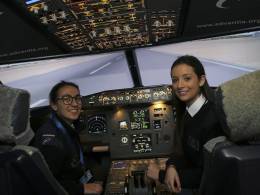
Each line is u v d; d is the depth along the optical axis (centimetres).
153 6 224
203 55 320
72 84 230
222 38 292
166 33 293
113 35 288
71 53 327
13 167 101
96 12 228
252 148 86
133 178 249
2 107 98
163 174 187
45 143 196
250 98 79
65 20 240
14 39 268
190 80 165
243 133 82
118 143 326
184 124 174
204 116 155
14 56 307
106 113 331
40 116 334
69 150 208
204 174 97
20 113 100
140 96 317
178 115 190
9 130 97
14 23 236
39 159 107
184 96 166
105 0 206
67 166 208
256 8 235
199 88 167
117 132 328
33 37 271
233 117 81
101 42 308
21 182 104
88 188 208
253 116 79
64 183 193
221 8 233
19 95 99
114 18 245
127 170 284
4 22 232
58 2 206
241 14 246
